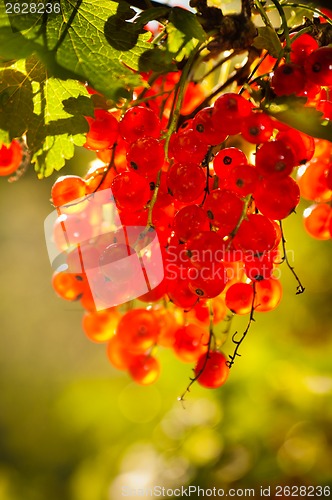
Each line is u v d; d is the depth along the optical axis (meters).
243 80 0.31
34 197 1.12
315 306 0.51
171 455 0.48
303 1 0.30
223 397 0.48
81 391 0.58
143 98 0.30
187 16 0.29
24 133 0.30
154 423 0.55
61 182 0.31
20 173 0.33
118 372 0.64
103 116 0.30
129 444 0.56
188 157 0.29
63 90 0.30
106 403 0.57
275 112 0.28
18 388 1.09
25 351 1.17
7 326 1.19
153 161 0.28
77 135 0.30
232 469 0.44
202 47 0.30
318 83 0.29
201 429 0.48
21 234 1.16
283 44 0.30
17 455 0.71
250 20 0.30
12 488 0.66
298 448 0.45
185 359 0.33
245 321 0.50
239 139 0.33
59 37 0.29
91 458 0.58
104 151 0.31
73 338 1.18
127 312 0.32
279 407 0.47
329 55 0.28
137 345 0.32
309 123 0.27
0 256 1.18
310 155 0.28
